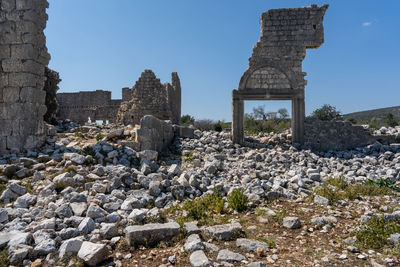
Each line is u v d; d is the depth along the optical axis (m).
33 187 6.14
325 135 13.68
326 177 8.52
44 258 3.77
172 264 3.70
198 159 9.91
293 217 5.05
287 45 14.18
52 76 16.19
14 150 8.80
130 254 3.94
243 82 14.09
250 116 36.16
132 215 4.99
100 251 3.72
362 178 8.51
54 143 9.80
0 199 5.49
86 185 6.16
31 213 4.92
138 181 6.86
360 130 13.55
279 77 14.20
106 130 12.91
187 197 6.55
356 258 3.83
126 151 9.05
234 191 6.19
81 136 10.91
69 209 4.96
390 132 14.23
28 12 9.23
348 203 6.25
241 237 4.51
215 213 5.66
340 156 12.46
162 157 10.57
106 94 33.91
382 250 4.05
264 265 3.52
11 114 9.12
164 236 4.38
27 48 9.16
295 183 7.55
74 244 3.89
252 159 10.96
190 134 14.46
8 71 9.23
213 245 4.13
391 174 8.78
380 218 4.81
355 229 4.66
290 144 14.01
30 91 9.15
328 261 3.73
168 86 23.05
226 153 11.92
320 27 14.05
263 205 6.13
